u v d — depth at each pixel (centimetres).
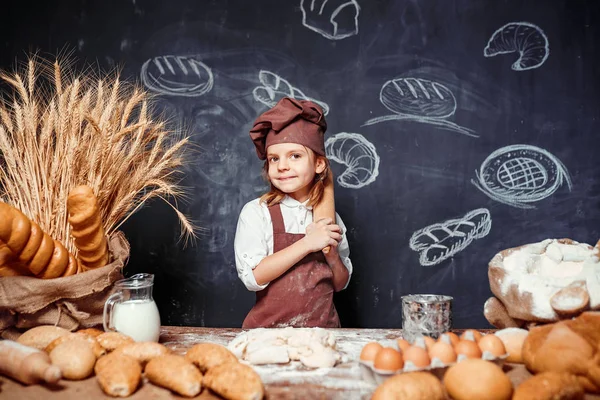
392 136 191
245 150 192
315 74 191
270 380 92
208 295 193
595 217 189
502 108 189
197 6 191
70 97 125
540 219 189
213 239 193
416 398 77
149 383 92
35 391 88
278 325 150
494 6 189
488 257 191
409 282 192
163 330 128
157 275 193
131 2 191
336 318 159
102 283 115
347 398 85
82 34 191
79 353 93
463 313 192
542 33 188
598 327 89
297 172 147
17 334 115
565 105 189
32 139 122
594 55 188
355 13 190
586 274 100
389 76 190
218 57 191
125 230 192
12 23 191
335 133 191
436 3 190
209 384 86
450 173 190
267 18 191
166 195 191
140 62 191
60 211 122
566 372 87
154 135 138
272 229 155
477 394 80
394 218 192
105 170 124
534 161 189
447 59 190
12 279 110
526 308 102
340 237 146
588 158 189
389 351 88
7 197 131
